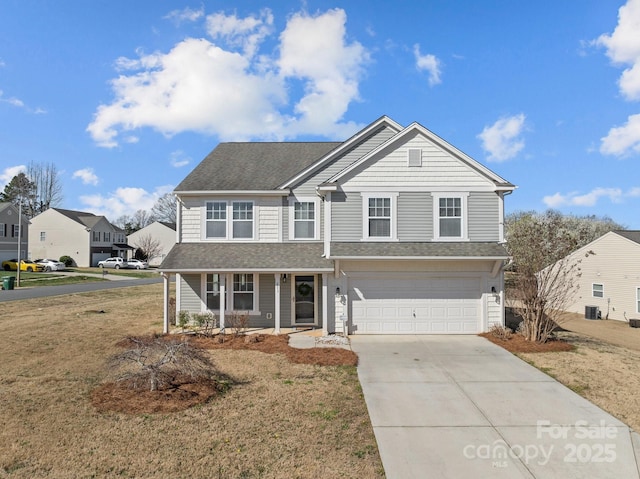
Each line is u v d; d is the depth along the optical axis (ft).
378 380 32.60
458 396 29.14
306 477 18.47
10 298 85.46
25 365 34.86
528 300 46.42
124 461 19.40
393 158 50.83
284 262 50.34
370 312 50.39
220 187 55.52
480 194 50.62
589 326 86.02
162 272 48.67
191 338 46.91
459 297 50.47
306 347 43.06
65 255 192.44
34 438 21.44
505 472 19.21
